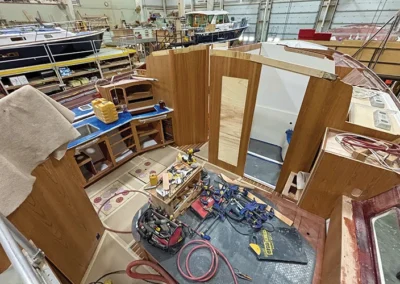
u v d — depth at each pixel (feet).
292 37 26.89
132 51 22.74
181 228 5.59
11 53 15.35
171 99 9.92
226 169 9.49
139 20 36.81
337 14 22.90
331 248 4.93
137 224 5.63
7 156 3.49
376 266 3.82
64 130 4.30
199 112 10.67
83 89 11.81
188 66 9.11
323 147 5.62
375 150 5.36
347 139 5.80
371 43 14.05
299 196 7.18
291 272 5.02
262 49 11.38
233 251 5.42
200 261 5.17
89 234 5.95
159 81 9.79
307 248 5.52
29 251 3.16
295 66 5.83
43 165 4.24
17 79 15.10
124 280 5.60
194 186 6.73
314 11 24.02
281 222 6.15
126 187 8.69
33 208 4.00
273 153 10.56
